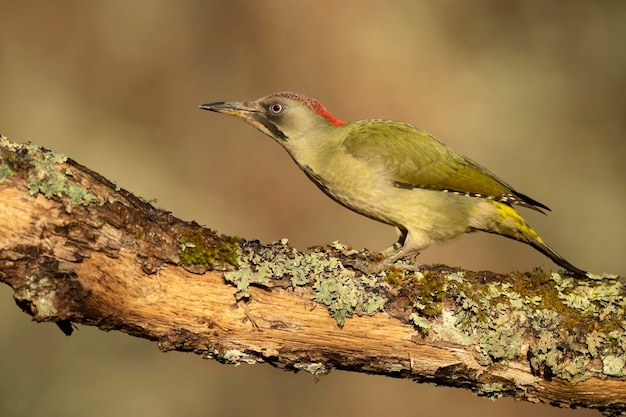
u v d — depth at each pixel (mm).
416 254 8906
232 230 15172
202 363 13742
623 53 17766
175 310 6574
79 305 6242
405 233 9141
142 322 6566
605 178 16781
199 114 16172
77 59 16344
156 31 16547
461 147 16438
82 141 15906
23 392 13008
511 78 17219
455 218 8797
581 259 16016
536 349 6848
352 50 16531
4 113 15875
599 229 16297
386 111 16344
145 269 6430
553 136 16953
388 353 6898
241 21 16609
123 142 15977
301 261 6820
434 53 16938
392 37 16719
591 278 7203
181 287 6555
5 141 6230
